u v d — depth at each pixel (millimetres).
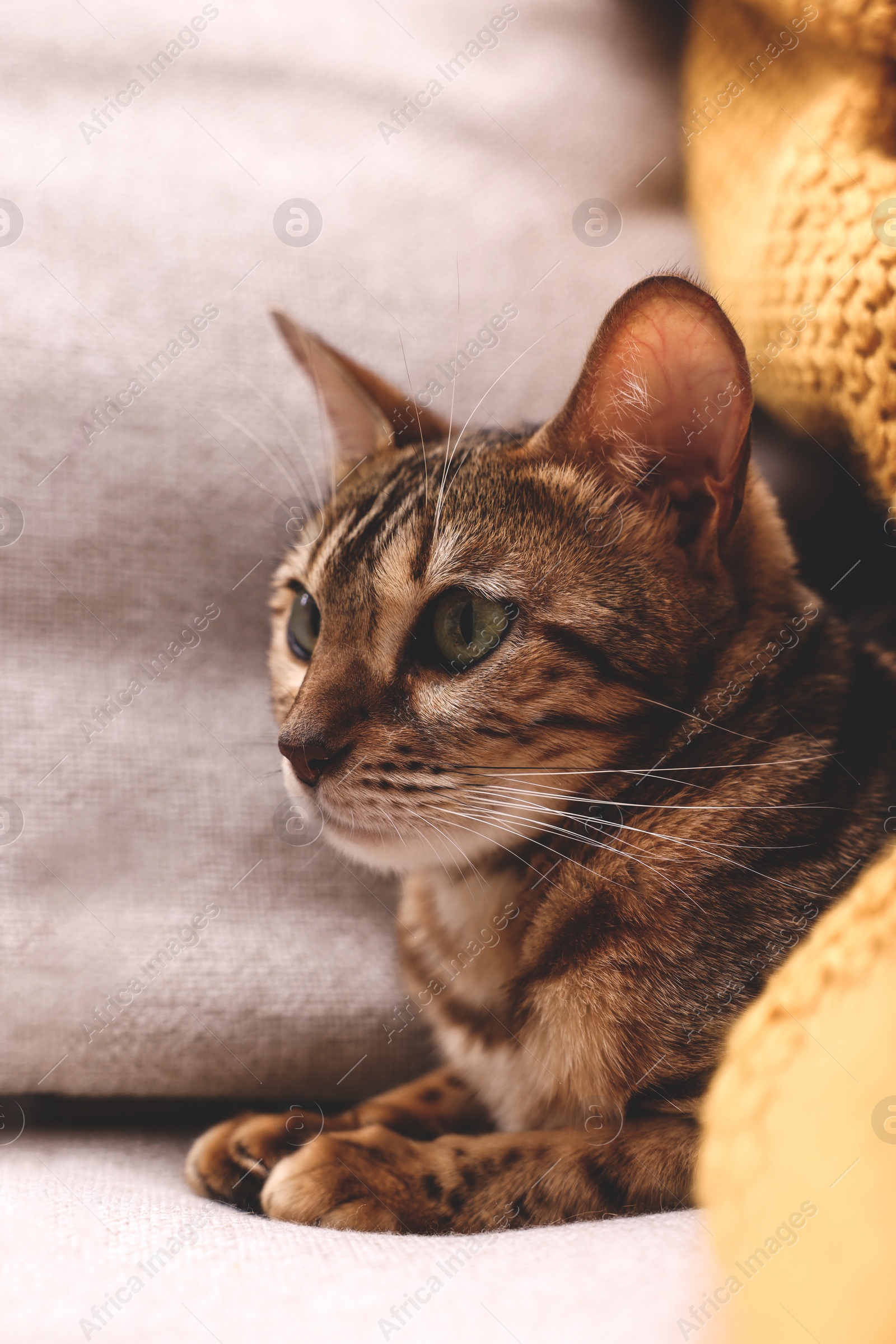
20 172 572
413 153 607
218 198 585
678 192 626
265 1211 460
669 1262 401
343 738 474
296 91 607
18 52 590
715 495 470
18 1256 426
